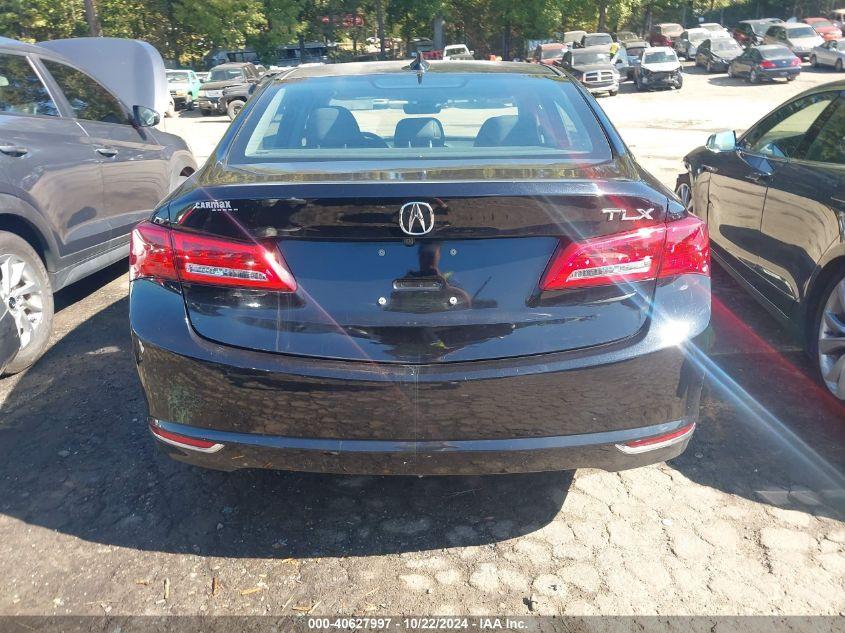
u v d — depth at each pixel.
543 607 2.46
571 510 2.98
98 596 2.51
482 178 2.40
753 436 3.49
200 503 3.02
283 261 2.40
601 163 2.76
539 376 2.36
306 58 48.75
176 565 2.66
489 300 2.39
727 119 19.50
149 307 2.50
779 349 4.47
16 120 4.30
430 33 52.59
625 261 2.41
